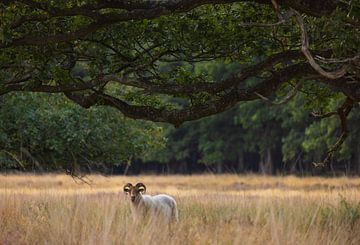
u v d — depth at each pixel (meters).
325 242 32.69
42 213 43.25
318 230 34.59
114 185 117.50
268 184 121.31
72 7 35.88
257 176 161.62
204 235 33.19
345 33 30.19
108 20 35.72
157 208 45.25
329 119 141.62
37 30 40.41
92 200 49.56
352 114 139.12
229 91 43.50
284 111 170.62
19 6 38.81
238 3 42.03
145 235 31.89
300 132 172.88
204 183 140.38
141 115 41.06
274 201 47.94
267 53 43.50
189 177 168.50
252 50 43.47
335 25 30.09
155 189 106.44
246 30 41.38
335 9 30.91
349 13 30.05
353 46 30.36
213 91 38.84
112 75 40.12
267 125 196.25
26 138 72.12
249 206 49.38
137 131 79.56
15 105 71.12
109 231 33.00
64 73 41.56
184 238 33.25
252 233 32.84
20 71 42.72
